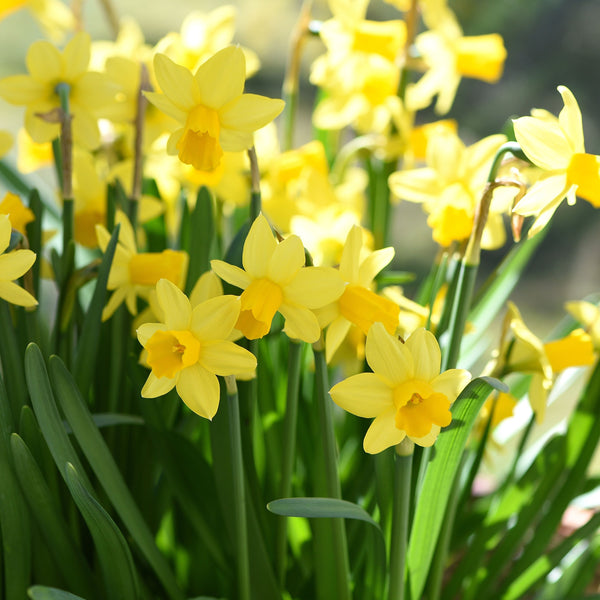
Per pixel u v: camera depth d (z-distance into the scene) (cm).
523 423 120
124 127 116
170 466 105
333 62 122
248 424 103
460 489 112
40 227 107
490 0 393
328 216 115
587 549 114
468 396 98
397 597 101
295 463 111
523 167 104
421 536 103
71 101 107
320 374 99
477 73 123
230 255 102
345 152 123
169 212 122
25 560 102
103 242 104
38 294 107
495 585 119
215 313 96
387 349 95
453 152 108
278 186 117
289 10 433
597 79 416
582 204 404
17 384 103
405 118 121
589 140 402
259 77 433
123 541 100
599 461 166
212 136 96
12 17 412
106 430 108
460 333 102
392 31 121
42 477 100
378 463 103
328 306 99
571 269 391
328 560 105
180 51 117
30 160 120
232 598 107
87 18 413
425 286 117
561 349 106
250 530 103
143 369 103
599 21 408
